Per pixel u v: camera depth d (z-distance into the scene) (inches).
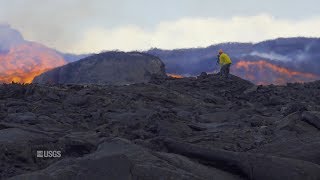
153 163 310.5
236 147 445.1
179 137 500.1
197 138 480.7
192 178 294.2
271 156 336.5
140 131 498.6
